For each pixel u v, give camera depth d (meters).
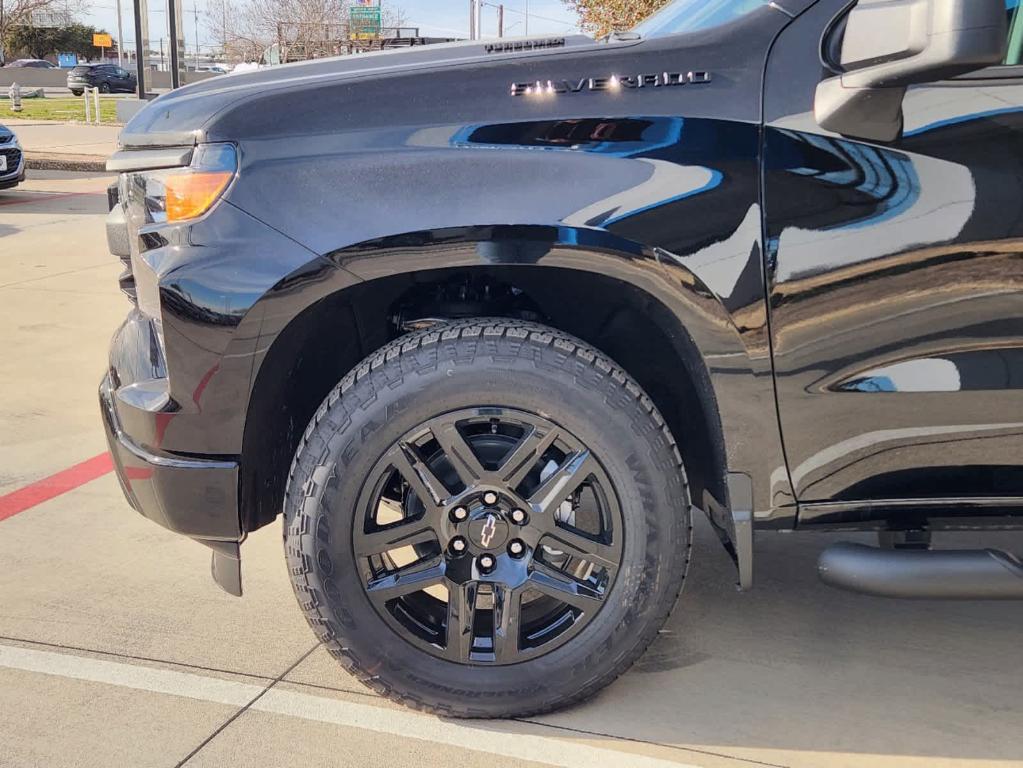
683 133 1.87
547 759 2.00
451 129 1.90
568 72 1.92
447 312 2.24
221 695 2.23
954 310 1.87
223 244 1.91
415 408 1.94
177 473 2.01
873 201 1.84
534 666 2.05
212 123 1.93
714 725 2.12
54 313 5.97
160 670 2.33
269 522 2.23
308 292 1.90
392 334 2.29
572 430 1.96
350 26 41.44
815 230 1.85
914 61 1.63
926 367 1.90
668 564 2.02
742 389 1.93
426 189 1.88
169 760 2.00
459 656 2.06
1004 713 2.17
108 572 2.85
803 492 2.00
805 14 1.90
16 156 11.38
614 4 9.12
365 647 2.04
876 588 1.97
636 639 2.05
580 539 2.01
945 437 1.95
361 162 1.90
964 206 1.83
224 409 1.97
